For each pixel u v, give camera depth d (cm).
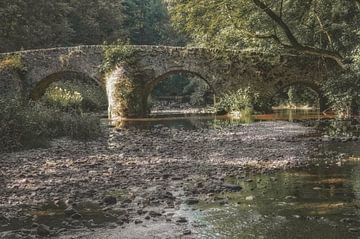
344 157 1270
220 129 2062
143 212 792
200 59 2828
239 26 1992
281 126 2102
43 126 1728
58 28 4103
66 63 2883
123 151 1486
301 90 3438
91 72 2880
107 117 2891
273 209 793
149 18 5756
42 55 2884
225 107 2858
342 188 921
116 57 2845
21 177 1104
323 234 667
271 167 1153
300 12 2284
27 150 1522
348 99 2425
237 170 1127
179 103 4522
